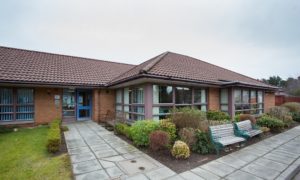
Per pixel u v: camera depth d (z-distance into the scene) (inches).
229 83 446.0
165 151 235.0
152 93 359.6
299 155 229.0
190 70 443.2
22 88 431.5
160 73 329.4
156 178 162.4
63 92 497.0
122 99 488.7
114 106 551.2
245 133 271.1
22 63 463.8
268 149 254.2
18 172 174.9
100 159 211.5
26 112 432.5
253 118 373.4
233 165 194.5
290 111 553.3
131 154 229.6
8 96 415.5
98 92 526.3
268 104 666.2
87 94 548.7
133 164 195.8
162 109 377.4
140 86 389.1
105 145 272.7
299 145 276.2
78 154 229.6
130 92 442.9
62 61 573.3
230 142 233.5
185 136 241.3
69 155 225.6
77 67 566.9
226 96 498.6
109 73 599.2
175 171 178.1
